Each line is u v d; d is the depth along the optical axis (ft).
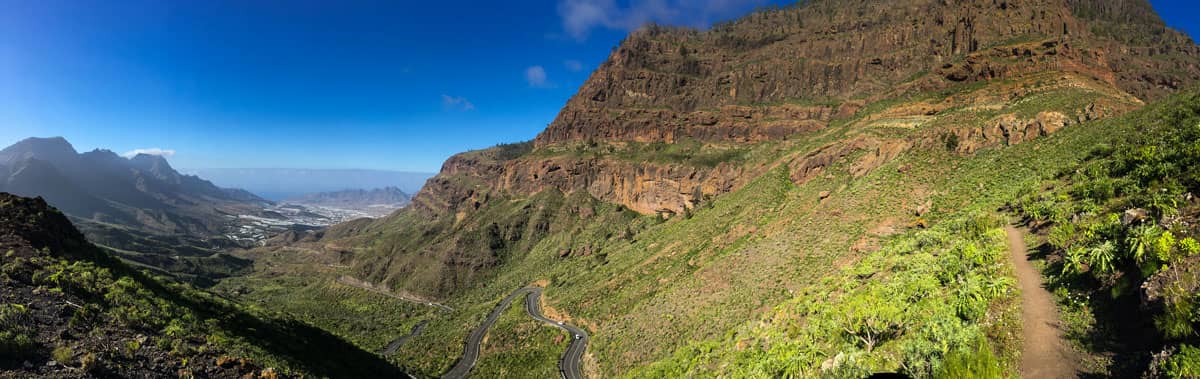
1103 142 201.36
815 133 499.10
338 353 165.68
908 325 98.37
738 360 140.87
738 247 291.17
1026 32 493.77
